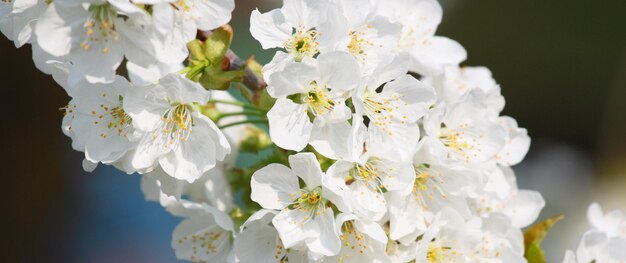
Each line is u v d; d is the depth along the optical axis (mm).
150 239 661
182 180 342
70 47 315
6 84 637
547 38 1059
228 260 365
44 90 651
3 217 643
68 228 659
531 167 952
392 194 335
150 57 315
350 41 332
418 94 337
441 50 387
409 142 334
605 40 1050
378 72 327
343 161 326
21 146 646
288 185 332
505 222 356
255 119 389
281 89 324
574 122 1067
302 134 325
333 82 323
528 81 1076
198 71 336
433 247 348
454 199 345
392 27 336
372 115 335
